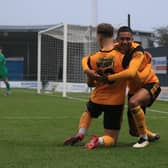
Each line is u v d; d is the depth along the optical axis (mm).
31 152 7422
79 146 8070
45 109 16000
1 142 8477
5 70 23812
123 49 7906
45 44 30375
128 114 8547
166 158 7051
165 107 18953
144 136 8172
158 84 8328
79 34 28062
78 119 12766
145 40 48594
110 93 8008
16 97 22656
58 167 6324
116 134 8148
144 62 8203
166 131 10602
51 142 8539
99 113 8250
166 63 24516
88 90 28984
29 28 65625
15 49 67188
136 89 8328
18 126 11023
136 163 6648
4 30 65938
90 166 6406
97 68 8000
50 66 30750
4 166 6359
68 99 22156
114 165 6488
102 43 8070
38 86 28812
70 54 28734
